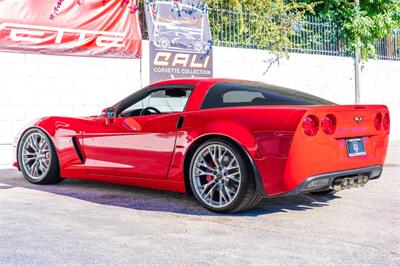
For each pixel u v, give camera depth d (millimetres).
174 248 3477
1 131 7875
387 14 14117
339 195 5578
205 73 10234
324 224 4207
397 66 14344
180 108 5047
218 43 10703
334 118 4352
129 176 5242
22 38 7992
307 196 5488
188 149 4723
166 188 5008
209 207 4605
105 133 5398
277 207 4898
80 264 3131
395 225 4184
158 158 4961
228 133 4398
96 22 8789
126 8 9172
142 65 9398
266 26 11320
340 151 4441
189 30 10000
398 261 3230
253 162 4301
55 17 8328
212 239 3717
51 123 5891
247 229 4023
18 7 7941
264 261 3213
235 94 4848
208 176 4691
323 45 12664
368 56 13633
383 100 14016
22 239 3660
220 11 10703
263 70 11227
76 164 5684
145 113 5383
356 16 13008
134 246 3514
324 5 13539
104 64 8930
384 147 4984
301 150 4168
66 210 4645
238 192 4387
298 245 3574
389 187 6141
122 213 4551
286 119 4203
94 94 8828
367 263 3186
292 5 13055
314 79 12289
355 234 3889
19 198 5191
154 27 9547
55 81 8375
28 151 6137
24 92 8062
